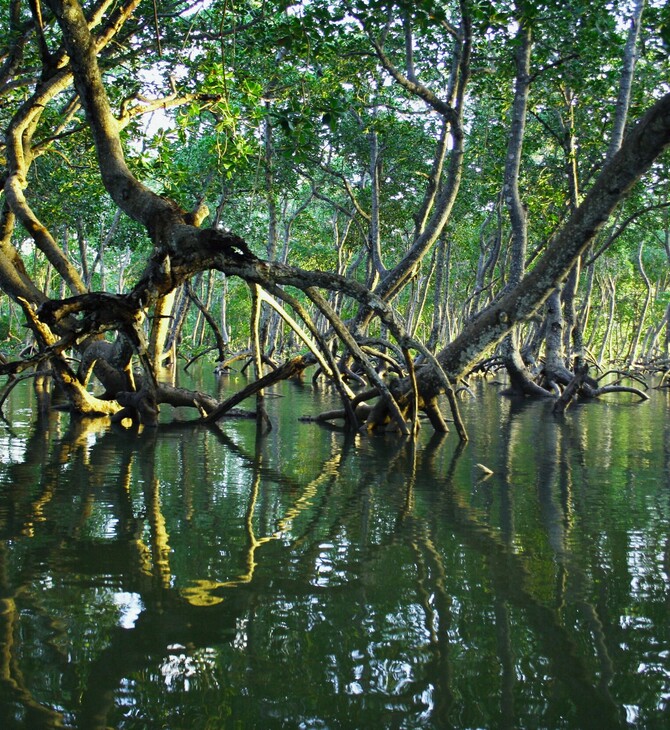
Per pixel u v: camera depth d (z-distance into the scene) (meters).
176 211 9.07
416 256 16.75
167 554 4.56
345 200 34.72
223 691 2.86
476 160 28.39
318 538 5.00
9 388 12.80
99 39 10.41
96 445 9.27
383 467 8.08
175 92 12.10
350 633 3.40
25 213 11.91
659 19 16.41
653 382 32.31
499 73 19.27
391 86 23.02
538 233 27.69
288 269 8.91
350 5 13.23
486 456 9.02
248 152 12.91
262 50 14.49
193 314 59.00
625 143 8.40
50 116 15.25
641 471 7.95
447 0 15.32
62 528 5.13
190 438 10.16
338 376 11.28
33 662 3.07
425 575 4.22
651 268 50.81
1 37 13.06
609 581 4.16
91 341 12.59
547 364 20.95
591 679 2.97
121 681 2.92
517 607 3.74
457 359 10.59
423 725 2.62
